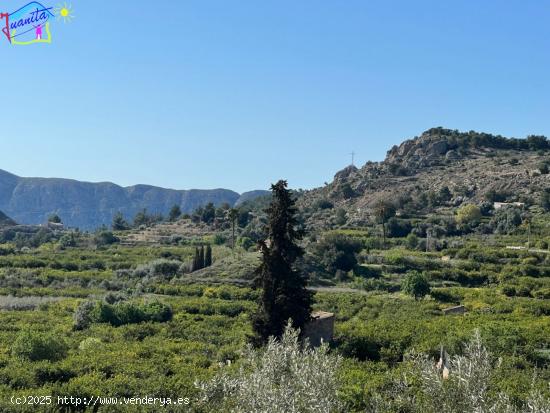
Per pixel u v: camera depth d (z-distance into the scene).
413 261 98.12
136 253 118.31
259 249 40.06
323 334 42.72
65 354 37.22
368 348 41.97
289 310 37.91
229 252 110.81
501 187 157.62
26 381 28.64
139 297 73.00
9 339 45.75
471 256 99.75
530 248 106.56
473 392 10.91
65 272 92.38
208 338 50.25
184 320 59.41
